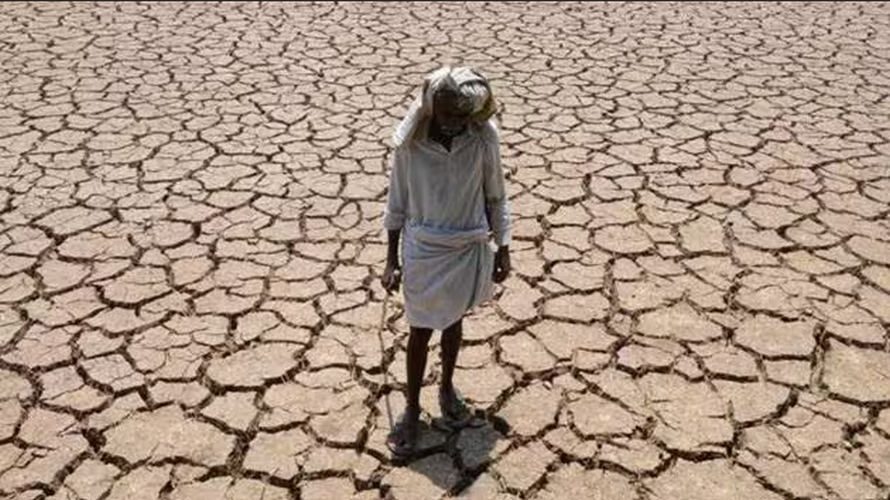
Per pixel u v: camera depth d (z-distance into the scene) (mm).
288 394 3564
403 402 3523
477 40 9367
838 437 3324
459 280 2926
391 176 2898
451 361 3275
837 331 4016
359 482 3100
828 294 4332
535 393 3584
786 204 5371
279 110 7066
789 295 4328
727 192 5555
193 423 3383
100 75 7938
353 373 3707
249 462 3186
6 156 6008
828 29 9938
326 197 5465
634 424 3398
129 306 4184
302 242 4875
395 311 4188
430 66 8352
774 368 3748
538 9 10969
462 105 2562
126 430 3336
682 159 6094
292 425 3381
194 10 10656
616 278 4500
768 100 7398
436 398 3533
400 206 2934
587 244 4863
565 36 9578
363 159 6078
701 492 3055
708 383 3650
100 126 6645
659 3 11398
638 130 6672
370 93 7523
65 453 3207
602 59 8656
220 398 3533
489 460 3201
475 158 2740
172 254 4707
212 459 3197
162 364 3738
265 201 5391
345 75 8039
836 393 3580
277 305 4227
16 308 4141
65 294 4277
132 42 9094
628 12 10820
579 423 3400
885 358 3818
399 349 3873
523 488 3072
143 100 7273
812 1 11539
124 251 4723
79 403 3479
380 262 4664
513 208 5297
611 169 5918
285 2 11195
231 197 5441
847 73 8188
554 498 3029
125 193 5461
